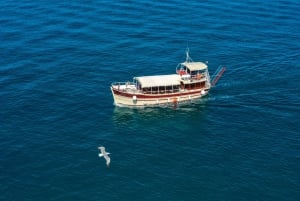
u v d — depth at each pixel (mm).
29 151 114688
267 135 122062
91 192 102812
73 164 110812
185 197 101688
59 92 138250
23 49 159750
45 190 103062
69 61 153750
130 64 152625
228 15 183500
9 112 128875
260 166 111000
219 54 158750
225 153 115500
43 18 178875
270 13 185750
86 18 179125
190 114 131125
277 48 162250
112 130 123625
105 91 139250
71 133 121750
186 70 138625
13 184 104438
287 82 144375
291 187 104750
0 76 145000
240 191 103438
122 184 105125
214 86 142000
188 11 185375
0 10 184125
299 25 177500
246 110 132250
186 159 113312
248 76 147250
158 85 132750
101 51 159375
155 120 128375
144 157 113812
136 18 179500
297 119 128250
